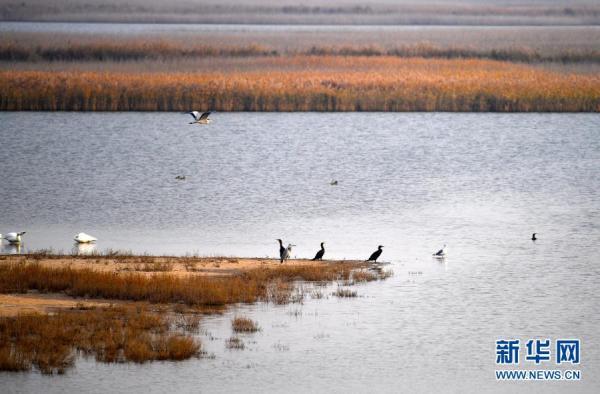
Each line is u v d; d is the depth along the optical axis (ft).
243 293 216.95
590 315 213.25
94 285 214.28
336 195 393.50
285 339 191.31
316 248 287.89
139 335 185.47
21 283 217.15
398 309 214.48
